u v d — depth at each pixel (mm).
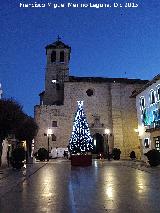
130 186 11227
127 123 53812
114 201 7945
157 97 33156
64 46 60344
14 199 8461
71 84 55000
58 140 51719
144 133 36656
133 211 6602
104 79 58375
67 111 53438
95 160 42281
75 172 19312
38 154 39219
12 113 27406
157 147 32719
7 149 30625
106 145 52469
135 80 58000
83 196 8914
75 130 38219
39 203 7781
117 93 54875
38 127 49188
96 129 53312
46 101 57500
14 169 22547
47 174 17766
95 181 13359
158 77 31641
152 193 9352
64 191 10055
